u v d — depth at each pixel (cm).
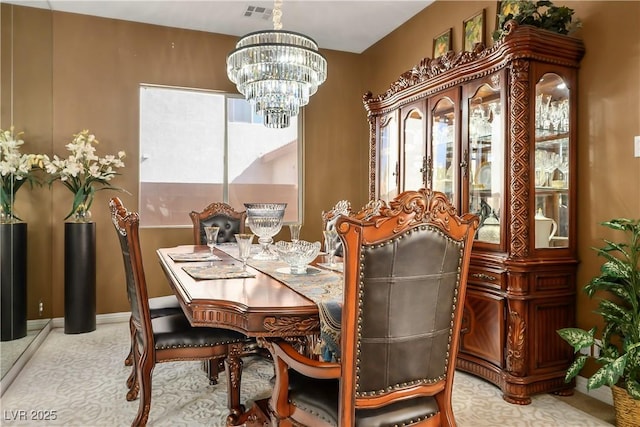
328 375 134
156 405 238
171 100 435
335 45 479
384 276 127
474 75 282
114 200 214
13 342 290
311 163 484
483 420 223
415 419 141
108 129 409
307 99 297
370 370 132
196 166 446
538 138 253
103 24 407
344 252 123
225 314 158
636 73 232
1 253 280
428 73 323
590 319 253
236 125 460
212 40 445
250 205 295
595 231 251
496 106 269
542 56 249
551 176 260
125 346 337
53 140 390
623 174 237
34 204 347
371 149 407
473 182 289
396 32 435
